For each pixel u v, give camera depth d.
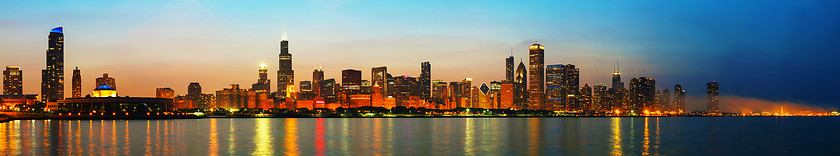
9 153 120.00
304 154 120.88
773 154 129.12
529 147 138.75
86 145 139.75
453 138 173.75
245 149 130.88
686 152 130.50
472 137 178.88
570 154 121.88
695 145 149.62
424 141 159.38
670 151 132.25
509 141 159.50
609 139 170.12
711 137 188.38
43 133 192.50
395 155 120.62
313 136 182.50
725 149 139.00
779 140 175.62
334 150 130.38
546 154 121.88
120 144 143.12
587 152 126.44
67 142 149.62
